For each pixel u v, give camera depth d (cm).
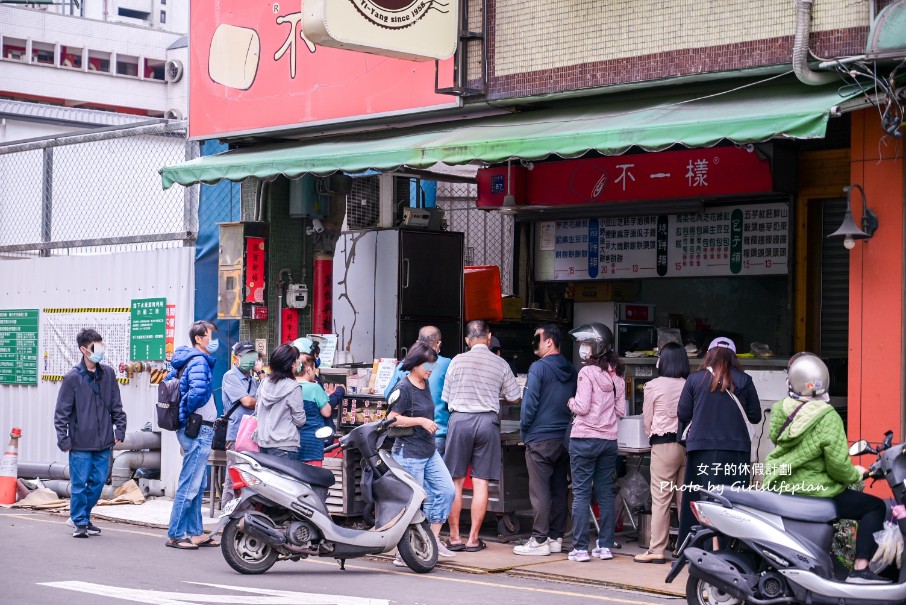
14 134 1980
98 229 1497
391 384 1014
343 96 1130
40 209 1572
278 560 912
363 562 958
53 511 1274
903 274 828
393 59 1091
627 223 1319
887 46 757
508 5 1023
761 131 775
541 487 970
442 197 1477
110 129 1445
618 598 803
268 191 1266
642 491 1033
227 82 1238
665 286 1307
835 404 978
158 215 1421
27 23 5916
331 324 1285
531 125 967
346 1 935
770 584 684
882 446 705
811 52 838
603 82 962
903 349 827
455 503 991
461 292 1234
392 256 1190
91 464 1064
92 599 744
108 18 6631
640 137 833
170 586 809
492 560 947
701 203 1222
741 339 1240
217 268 1308
